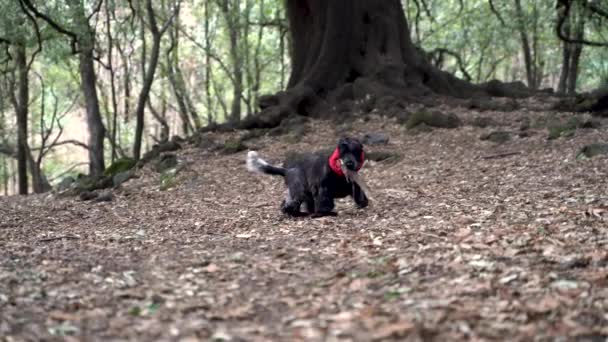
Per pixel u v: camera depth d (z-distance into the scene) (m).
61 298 5.91
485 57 45.78
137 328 4.96
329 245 7.99
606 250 6.69
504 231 7.92
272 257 7.45
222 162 17.56
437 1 40.09
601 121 17.20
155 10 37.53
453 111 20.50
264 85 45.41
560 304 5.07
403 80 22.12
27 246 8.98
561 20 26.05
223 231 9.88
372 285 5.98
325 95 22.48
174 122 50.34
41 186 32.94
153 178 17.33
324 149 17.50
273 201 12.98
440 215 9.65
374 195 12.25
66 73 38.34
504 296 5.39
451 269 6.32
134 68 43.94
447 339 4.45
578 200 9.85
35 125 44.28
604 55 42.09
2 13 23.59
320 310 5.31
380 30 22.95
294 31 24.61
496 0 36.41
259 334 4.73
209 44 37.88
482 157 15.08
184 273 6.81
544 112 19.23
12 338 4.63
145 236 9.72
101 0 25.50
